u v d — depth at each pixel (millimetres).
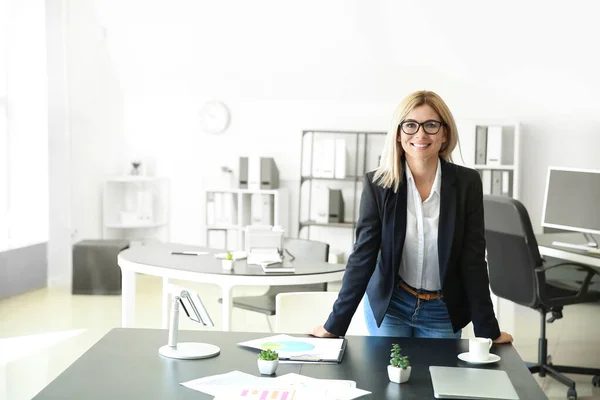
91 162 8547
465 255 2855
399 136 2848
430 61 8070
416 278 2967
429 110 2764
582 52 7754
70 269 8281
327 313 3578
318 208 8266
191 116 8805
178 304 2604
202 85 8703
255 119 8680
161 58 8539
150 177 8617
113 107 8828
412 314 2996
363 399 2125
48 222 8164
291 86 8492
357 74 8258
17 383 4762
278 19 8102
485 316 2826
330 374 2350
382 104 8375
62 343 5785
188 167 8867
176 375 2320
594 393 4719
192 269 4559
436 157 2889
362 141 8469
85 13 8211
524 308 6816
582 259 4750
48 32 8008
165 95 8828
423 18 7875
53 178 8156
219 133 8766
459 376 2305
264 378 2293
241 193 8359
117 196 8891
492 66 7977
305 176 8320
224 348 2627
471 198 2848
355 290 2850
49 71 8039
